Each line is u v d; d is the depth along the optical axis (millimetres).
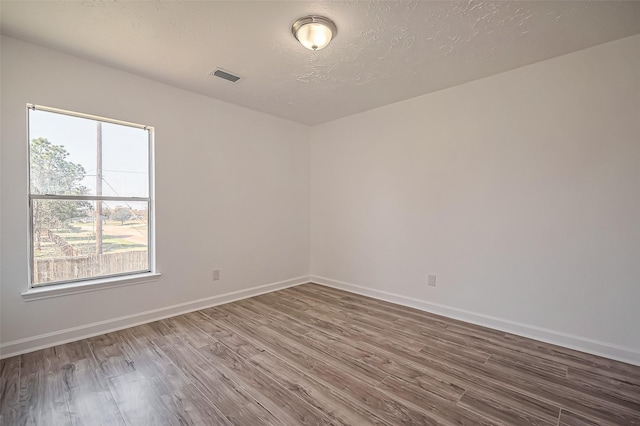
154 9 1898
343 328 2850
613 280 2295
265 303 3586
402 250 3559
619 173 2266
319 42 2107
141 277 2910
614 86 2271
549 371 2104
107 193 2793
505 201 2793
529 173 2658
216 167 3502
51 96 2406
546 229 2580
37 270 2436
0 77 2201
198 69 2734
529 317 2668
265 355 2322
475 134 2967
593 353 2354
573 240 2457
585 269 2406
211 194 3461
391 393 1857
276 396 1825
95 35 2197
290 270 4391
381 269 3773
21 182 2305
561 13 1926
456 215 3105
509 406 1740
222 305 3504
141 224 3018
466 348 2449
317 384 1947
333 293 4035
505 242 2799
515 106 2721
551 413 1686
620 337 2264
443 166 3197
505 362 2227
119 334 2678
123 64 2646
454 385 1941
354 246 4078
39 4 1837
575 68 2424
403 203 3541
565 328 2492
